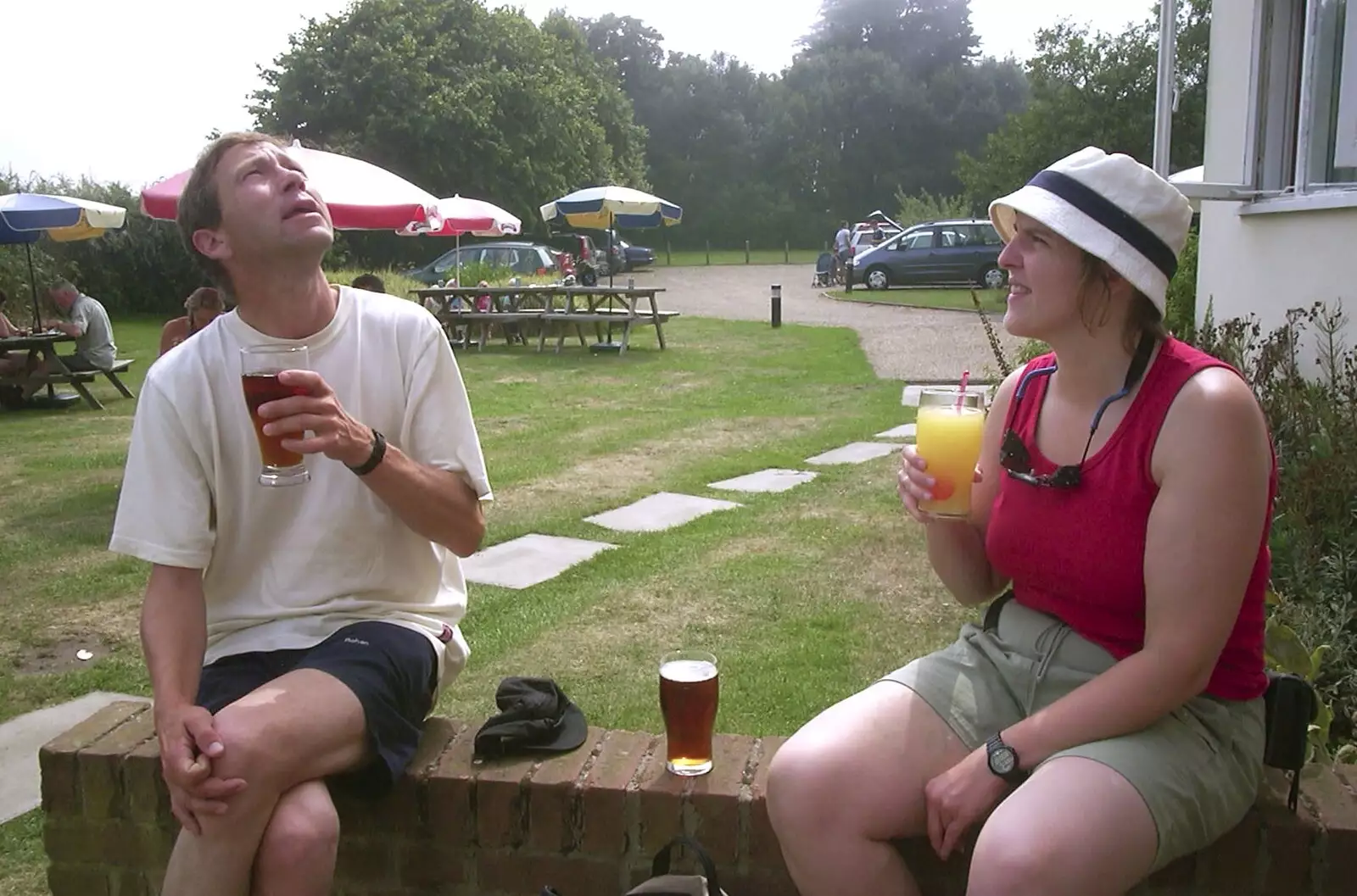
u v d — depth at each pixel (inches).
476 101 1274.6
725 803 77.5
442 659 84.7
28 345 411.8
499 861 81.1
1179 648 61.6
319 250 77.9
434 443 82.4
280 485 75.2
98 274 922.1
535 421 360.2
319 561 81.4
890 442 313.9
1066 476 67.1
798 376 469.4
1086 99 829.8
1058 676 69.4
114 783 83.7
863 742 68.9
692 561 196.5
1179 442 62.4
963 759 69.0
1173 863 72.9
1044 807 58.4
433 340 83.7
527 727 84.2
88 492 271.7
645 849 79.1
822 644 154.4
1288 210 192.5
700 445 314.8
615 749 85.7
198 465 79.4
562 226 1381.6
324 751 70.2
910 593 176.9
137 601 185.5
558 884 80.7
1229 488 61.2
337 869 83.4
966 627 78.5
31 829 112.8
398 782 80.7
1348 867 70.7
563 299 713.6
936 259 955.3
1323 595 131.0
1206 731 65.5
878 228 1167.0
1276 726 70.8
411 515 78.7
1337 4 186.4
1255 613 67.6
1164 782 60.5
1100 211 64.6
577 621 166.6
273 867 67.4
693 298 981.2
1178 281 290.2
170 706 71.1
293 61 1259.8
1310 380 185.5
